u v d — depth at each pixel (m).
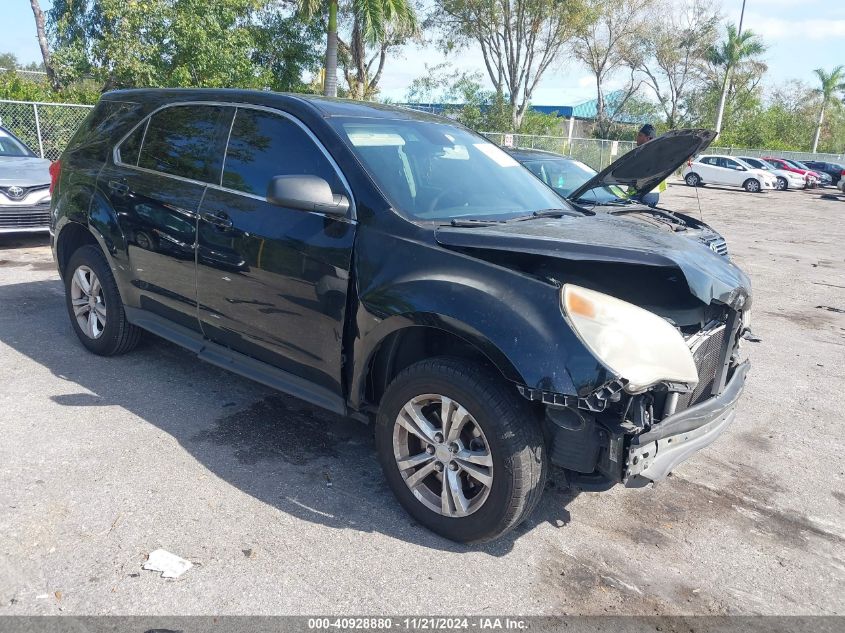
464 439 3.09
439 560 3.04
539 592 2.89
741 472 4.14
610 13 41.97
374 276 3.24
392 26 21.77
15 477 3.44
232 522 3.20
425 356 3.43
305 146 3.71
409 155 3.82
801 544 3.41
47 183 8.74
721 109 46.75
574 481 3.00
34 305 6.36
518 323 2.80
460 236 3.14
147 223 4.37
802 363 6.41
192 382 4.78
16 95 17.20
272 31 23.06
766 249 14.02
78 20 20.66
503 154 4.56
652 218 4.39
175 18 19.11
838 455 4.45
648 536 3.38
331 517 3.29
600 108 48.16
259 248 3.71
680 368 2.83
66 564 2.83
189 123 4.36
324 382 3.60
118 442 3.87
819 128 70.19
